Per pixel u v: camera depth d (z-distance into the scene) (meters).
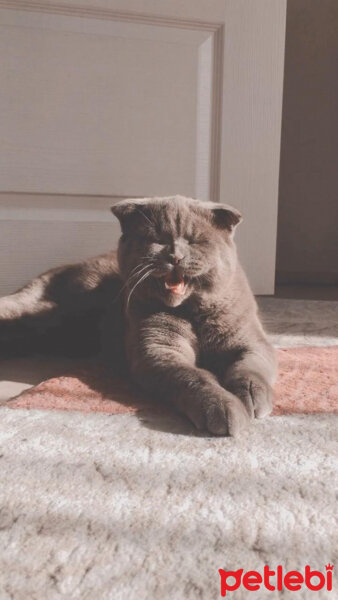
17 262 0.82
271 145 0.90
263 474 0.34
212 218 0.54
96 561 0.27
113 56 0.81
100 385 0.51
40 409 0.44
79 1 0.79
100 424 0.41
